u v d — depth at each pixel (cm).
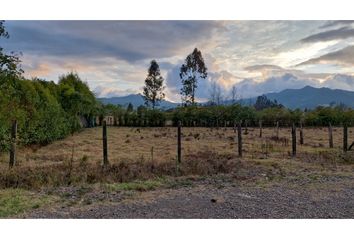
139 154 1775
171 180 1097
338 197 892
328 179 1153
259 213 743
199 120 5097
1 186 949
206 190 968
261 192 946
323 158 1634
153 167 1232
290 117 5028
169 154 1778
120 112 5347
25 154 1662
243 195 905
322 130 4150
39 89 2362
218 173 1233
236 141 2589
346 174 1249
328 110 5188
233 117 5003
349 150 1945
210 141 2611
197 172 1215
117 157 1634
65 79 4209
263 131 3931
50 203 802
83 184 1003
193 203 819
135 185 993
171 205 800
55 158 1574
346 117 5059
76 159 1538
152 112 5206
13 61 1059
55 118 2486
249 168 1342
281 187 1017
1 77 1055
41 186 969
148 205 798
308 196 901
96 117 5312
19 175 1032
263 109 5456
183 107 5325
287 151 1894
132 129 4350
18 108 1304
